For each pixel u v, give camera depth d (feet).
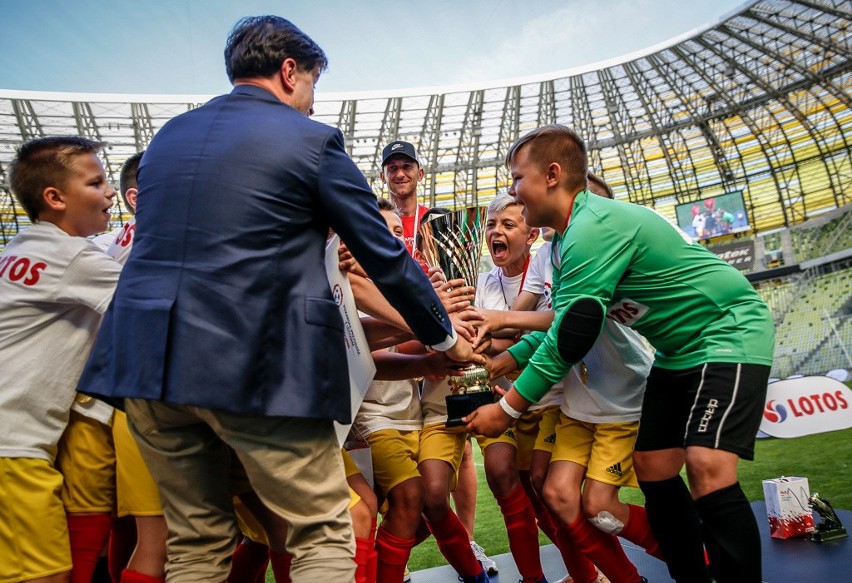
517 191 8.05
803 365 91.45
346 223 5.25
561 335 7.30
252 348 4.78
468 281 8.61
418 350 9.37
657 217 7.54
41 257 6.69
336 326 5.21
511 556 12.79
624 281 7.46
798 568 9.19
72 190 7.07
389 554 8.75
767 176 99.86
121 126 75.72
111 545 8.24
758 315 7.09
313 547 5.24
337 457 5.51
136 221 5.37
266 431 4.99
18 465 6.32
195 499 5.54
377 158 88.22
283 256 5.07
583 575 9.12
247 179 5.04
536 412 10.56
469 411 8.31
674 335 7.40
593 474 8.47
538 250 10.48
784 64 83.15
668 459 7.60
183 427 5.35
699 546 7.71
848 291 92.53
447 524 9.59
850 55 78.79
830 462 20.30
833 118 90.89
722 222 97.91
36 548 6.33
